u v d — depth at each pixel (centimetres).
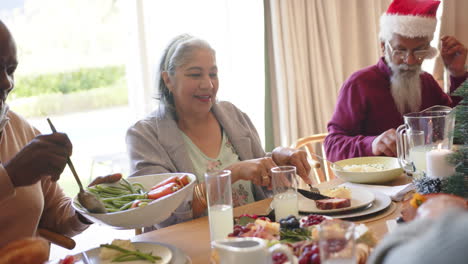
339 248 79
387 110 263
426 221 61
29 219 148
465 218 56
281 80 333
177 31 305
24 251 93
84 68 987
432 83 278
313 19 348
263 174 167
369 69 270
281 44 332
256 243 88
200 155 198
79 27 949
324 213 143
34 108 923
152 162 183
